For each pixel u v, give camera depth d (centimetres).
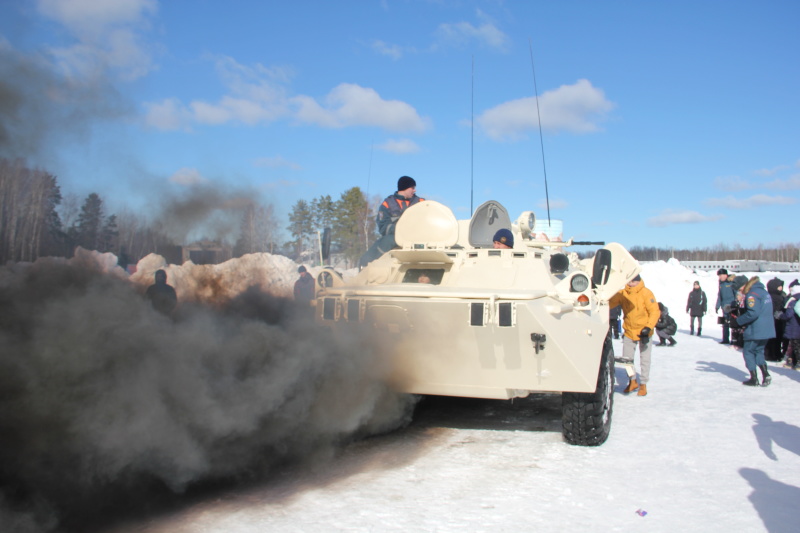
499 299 501
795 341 1092
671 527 376
